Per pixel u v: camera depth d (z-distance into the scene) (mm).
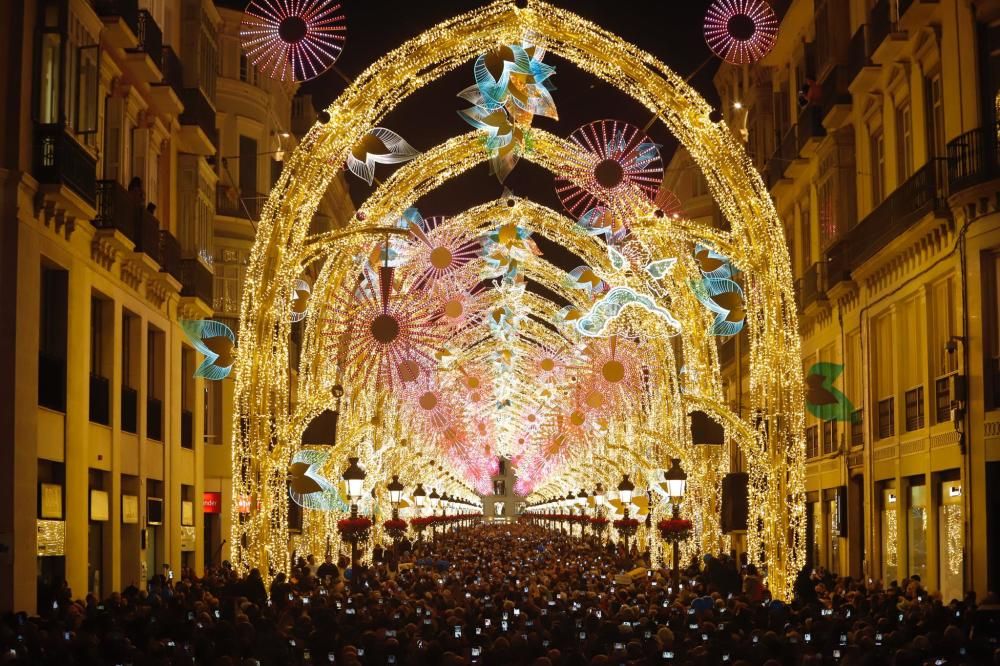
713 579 24031
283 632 14008
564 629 14734
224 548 39750
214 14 35438
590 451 47062
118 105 26359
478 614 17672
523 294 41156
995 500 21984
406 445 42562
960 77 22984
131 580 27641
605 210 27047
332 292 24531
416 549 49250
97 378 25594
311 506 23531
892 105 27844
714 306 26172
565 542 63625
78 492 23781
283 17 15641
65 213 22469
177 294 31141
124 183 27266
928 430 25297
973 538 22344
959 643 11609
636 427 33562
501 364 52031
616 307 28438
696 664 12078
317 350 24438
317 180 21109
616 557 41344
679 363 48312
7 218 20562
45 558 22562
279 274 20609
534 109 20953
